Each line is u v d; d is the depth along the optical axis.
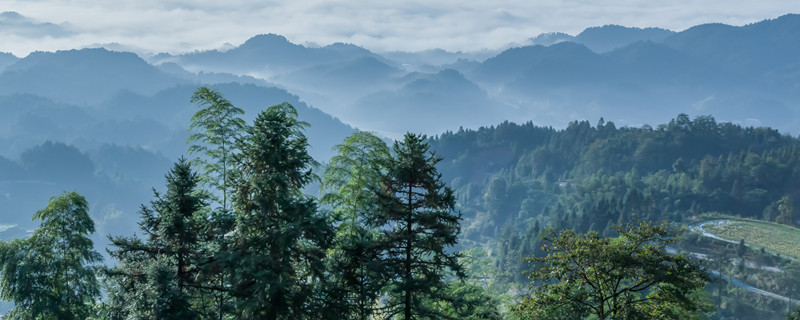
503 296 48.25
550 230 25.34
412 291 25.00
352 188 28.98
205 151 28.19
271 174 23.84
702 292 34.62
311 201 24.95
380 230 26.12
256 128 24.86
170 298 23.83
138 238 26.28
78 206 29.88
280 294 23.84
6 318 29.48
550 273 24.98
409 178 24.55
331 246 25.95
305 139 25.58
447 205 24.95
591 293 24.91
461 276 25.44
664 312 23.69
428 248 24.80
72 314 30.12
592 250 23.73
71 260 29.84
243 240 24.50
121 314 25.67
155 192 26.17
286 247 24.06
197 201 26.31
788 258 199.12
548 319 24.97
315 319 25.09
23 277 28.45
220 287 25.97
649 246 23.83
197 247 26.55
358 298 25.73
